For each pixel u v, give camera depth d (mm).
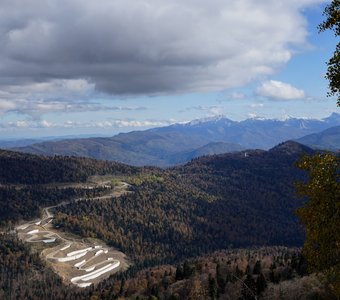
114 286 177500
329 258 23016
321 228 22859
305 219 23656
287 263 126062
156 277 175375
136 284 168125
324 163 23625
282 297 74812
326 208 22781
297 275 98250
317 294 66750
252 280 89750
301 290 71750
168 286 139750
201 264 168250
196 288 120375
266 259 167500
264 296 80250
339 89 23406
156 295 137375
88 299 175000
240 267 142875
